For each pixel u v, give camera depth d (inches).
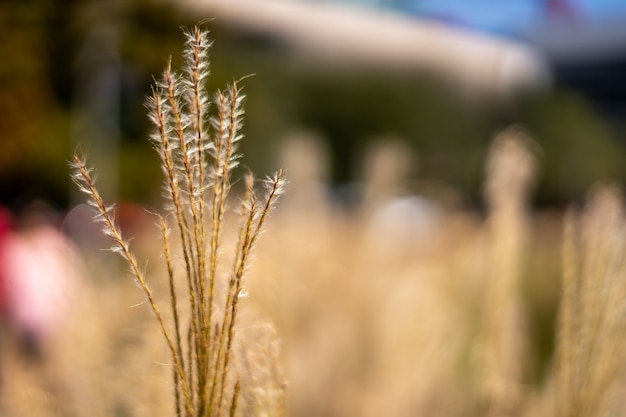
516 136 98.8
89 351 75.9
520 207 97.8
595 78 1400.1
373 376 108.3
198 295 35.1
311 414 103.7
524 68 998.4
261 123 435.2
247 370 43.3
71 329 83.0
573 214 65.6
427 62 965.8
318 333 115.3
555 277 227.5
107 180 402.0
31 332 121.9
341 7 885.2
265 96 563.8
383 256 155.8
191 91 33.2
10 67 458.3
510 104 991.6
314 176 180.7
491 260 99.0
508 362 95.6
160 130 33.3
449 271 152.9
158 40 213.3
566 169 1008.9
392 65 966.4
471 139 960.3
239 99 33.8
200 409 35.3
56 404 78.7
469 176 880.3
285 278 113.9
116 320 77.6
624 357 61.2
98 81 407.8
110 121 410.6
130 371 66.8
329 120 968.9
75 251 106.0
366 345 112.3
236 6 601.9
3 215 189.9
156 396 63.5
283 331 73.9
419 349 109.8
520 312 96.8
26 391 80.4
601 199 64.9
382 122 978.7
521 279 104.2
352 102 959.6
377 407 103.5
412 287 133.6
